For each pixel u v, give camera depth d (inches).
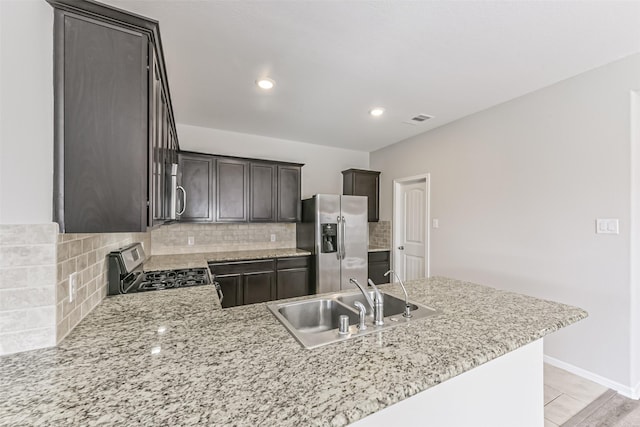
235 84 97.7
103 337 41.4
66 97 41.8
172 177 72.8
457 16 64.4
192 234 146.2
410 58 81.9
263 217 150.3
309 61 83.6
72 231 41.5
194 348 37.7
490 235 115.7
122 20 45.3
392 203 176.1
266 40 73.5
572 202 90.2
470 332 43.6
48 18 40.5
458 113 123.4
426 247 147.2
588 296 86.2
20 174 37.2
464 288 70.7
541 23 66.4
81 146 42.4
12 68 36.7
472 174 123.9
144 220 46.3
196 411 25.3
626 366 78.5
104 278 62.7
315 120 134.3
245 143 157.6
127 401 26.7
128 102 45.5
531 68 86.6
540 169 99.0
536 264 99.6
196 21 66.1
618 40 72.4
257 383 29.6
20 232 36.6
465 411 41.8
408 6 61.4
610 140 82.2
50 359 34.7
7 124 36.3
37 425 23.6
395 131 150.6
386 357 35.5
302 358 35.1
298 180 160.6
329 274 150.1
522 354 49.4
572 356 90.0
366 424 33.0
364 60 83.0
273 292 141.3
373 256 171.6
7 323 35.8
